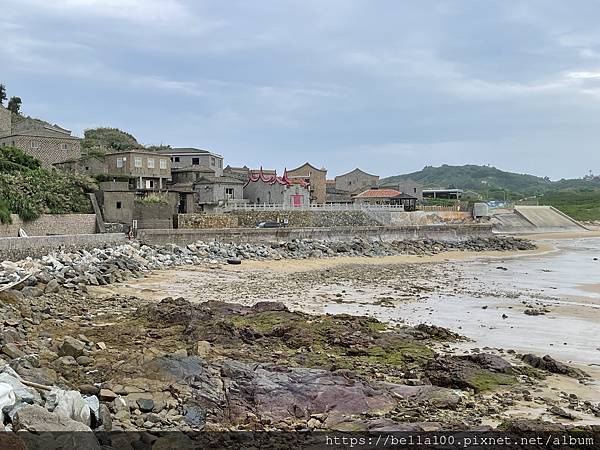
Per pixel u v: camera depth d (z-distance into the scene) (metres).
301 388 16.19
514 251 76.06
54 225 51.75
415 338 24.47
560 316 30.66
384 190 117.75
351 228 71.94
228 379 16.30
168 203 63.66
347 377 17.64
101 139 112.00
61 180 56.66
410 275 47.81
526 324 28.50
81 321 24.86
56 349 18.59
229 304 29.36
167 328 23.83
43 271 34.31
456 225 85.44
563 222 120.50
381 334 24.38
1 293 25.50
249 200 87.31
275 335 23.47
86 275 36.25
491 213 119.81
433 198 145.62
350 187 142.25
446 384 18.25
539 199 193.38
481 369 19.67
